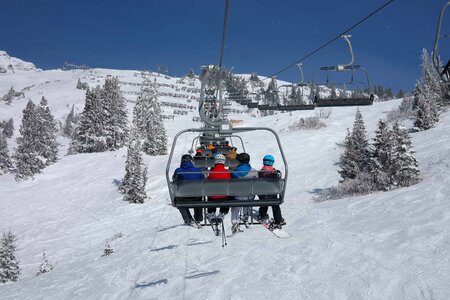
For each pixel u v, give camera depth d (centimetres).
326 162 3941
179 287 1116
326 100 1118
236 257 1293
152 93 7394
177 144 6862
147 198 3953
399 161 2258
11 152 9481
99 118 7081
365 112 6269
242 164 856
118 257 1819
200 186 823
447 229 1183
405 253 1062
